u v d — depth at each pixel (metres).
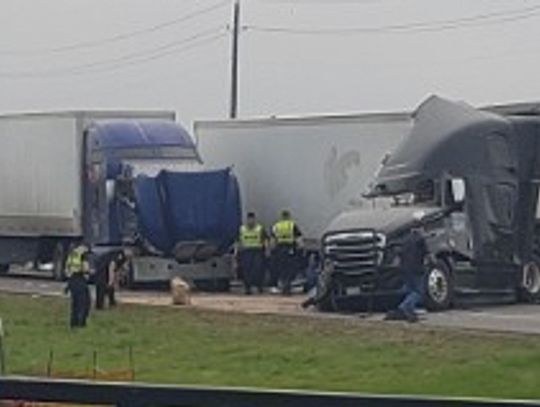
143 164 38.53
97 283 31.66
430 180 30.91
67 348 25.09
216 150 40.72
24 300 34.97
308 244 37.91
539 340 23.55
